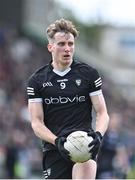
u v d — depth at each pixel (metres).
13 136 35.72
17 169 31.59
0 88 48.03
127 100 70.38
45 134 12.92
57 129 13.22
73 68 13.27
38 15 62.81
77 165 12.95
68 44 12.95
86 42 117.06
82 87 13.14
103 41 118.00
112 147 24.64
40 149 35.62
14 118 39.94
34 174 33.75
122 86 92.25
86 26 118.06
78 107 13.17
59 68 13.22
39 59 59.31
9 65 54.12
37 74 13.38
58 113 13.20
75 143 12.36
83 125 13.17
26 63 57.22
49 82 13.20
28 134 38.09
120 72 107.19
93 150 12.39
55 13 75.88
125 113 60.66
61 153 12.52
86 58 71.75
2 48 56.84
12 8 56.78
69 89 13.13
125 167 25.12
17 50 58.03
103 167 24.61
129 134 41.94
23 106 42.69
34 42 60.50
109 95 65.19
